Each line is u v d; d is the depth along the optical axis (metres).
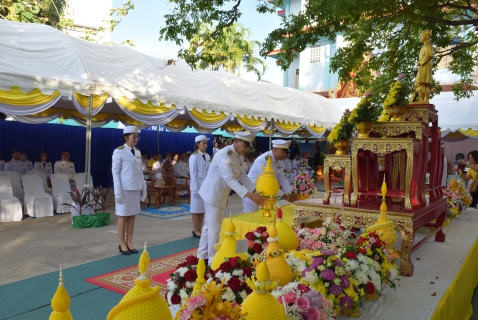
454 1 6.99
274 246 2.37
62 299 1.35
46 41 8.04
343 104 17.45
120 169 5.92
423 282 3.01
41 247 6.41
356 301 2.30
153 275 4.92
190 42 7.06
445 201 4.40
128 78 8.80
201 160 7.25
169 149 17.97
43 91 7.20
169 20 6.56
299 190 5.75
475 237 4.74
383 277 2.59
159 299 1.48
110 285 4.55
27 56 7.52
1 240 6.89
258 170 5.59
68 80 7.55
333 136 3.67
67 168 11.48
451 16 8.18
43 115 11.83
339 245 2.67
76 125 15.05
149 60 9.93
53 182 10.00
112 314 1.43
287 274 2.25
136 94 8.59
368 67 8.68
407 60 8.36
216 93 10.84
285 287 2.05
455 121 11.84
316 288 2.25
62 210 9.80
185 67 10.91
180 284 2.14
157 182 12.31
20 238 7.06
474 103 12.15
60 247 6.43
